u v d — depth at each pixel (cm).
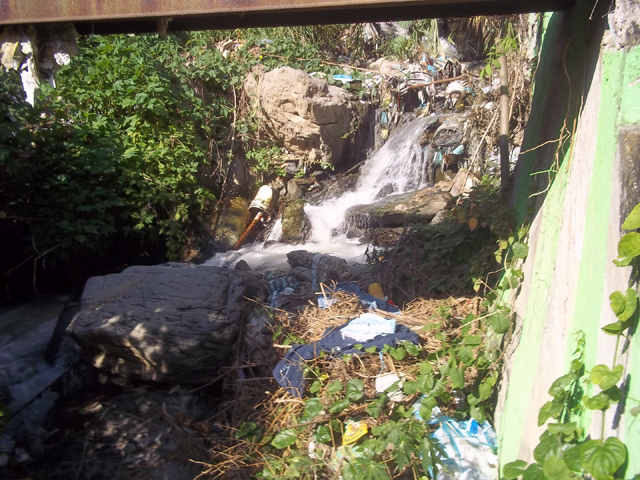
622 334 214
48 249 677
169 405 431
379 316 448
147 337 434
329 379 390
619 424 207
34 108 664
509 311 358
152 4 369
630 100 234
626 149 228
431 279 517
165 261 850
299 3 346
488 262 464
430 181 1038
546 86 407
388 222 912
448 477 315
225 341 441
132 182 778
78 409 449
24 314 612
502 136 525
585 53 315
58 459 393
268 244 980
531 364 307
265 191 1038
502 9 381
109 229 711
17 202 691
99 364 468
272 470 348
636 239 204
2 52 593
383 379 382
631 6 241
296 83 1090
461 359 363
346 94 1177
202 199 929
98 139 767
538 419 254
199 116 984
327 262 612
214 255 910
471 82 966
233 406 422
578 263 268
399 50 1332
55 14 391
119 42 948
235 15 377
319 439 348
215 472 370
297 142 1141
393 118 1203
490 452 333
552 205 328
